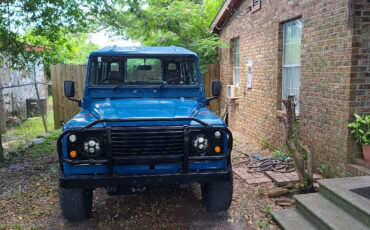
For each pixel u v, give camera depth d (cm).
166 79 508
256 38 872
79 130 370
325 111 567
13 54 796
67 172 380
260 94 859
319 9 575
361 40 498
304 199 442
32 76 1512
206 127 390
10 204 504
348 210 395
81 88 1148
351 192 412
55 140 985
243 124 1005
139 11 874
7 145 927
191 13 1169
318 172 591
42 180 616
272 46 775
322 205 421
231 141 397
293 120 508
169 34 1238
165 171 396
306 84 625
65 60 1597
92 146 377
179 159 391
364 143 489
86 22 841
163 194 538
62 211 423
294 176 573
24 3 712
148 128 388
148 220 444
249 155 765
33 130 1145
